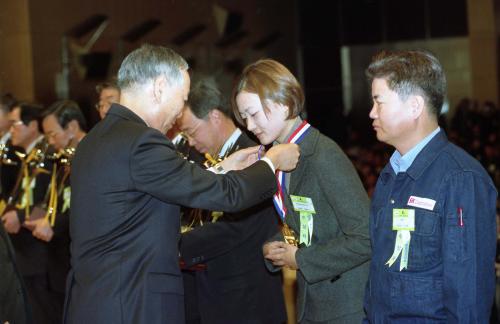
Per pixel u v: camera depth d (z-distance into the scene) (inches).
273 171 89.4
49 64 361.7
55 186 155.0
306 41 524.4
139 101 85.2
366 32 557.0
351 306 92.7
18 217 159.2
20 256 161.6
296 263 92.0
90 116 374.3
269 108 91.2
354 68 554.6
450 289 74.0
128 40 397.7
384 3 561.3
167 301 82.0
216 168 98.3
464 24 571.8
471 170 75.6
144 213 82.5
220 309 113.3
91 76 376.8
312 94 533.6
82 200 82.9
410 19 568.1
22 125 174.6
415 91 77.4
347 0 548.7
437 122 80.1
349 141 527.5
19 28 353.1
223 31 452.8
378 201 83.2
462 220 74.2
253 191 86.7
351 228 89.4
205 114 113.6
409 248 77.6
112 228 81.4
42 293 161.6
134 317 80.2
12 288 101.3
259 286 113.7
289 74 92.0
